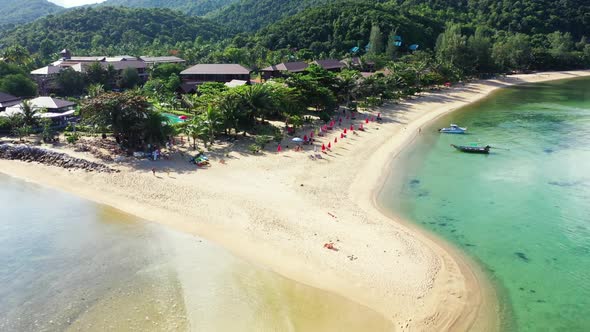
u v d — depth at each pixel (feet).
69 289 102.94
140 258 116.37
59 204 152.76
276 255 117.08
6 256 118.11
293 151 211.82
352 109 312.50
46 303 97.86
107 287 103.50
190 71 380.78
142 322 90.84
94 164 184.96
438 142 243.60
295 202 152.15
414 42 634.43
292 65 428.15
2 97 282.97
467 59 527.40
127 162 190.08
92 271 110.32
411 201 158.61
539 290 105.91
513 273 112.78
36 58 478.18
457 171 192.95
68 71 357.20
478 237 131.95
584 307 99.60
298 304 96.89
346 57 534.37
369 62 508.12
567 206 155.63
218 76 377.91
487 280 109.29
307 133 247.70
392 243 124.98
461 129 265.75
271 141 225.97
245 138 230.89
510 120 305.73
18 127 230.48
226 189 162.30
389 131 265.13
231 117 224.12
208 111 215.31
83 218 141.49
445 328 91.15
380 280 106.42
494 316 95.61
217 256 116.98
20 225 136.46
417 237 130.31
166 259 115.65
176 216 141.59
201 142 222.48
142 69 416.87
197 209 145.89
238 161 194.59
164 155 197.47
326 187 168.45
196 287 102.99
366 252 119.24
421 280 107.14
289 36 620.49
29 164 192.95
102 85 348.59
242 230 131.23
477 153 221.46
